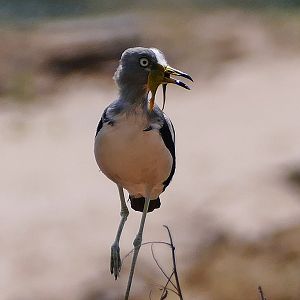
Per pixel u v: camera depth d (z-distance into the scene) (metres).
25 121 22.84
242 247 17.05
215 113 22.23
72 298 16.17
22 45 26.14
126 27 26.73
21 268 16.77
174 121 21.95
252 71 24.67
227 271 16.64
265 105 22.34
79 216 17.89
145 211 8.45
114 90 24.50
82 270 16.62
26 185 19.33
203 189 18.39
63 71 25.34
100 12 29.53
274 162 19.20
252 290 16.36
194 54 25.75
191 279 16.47
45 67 25.44
